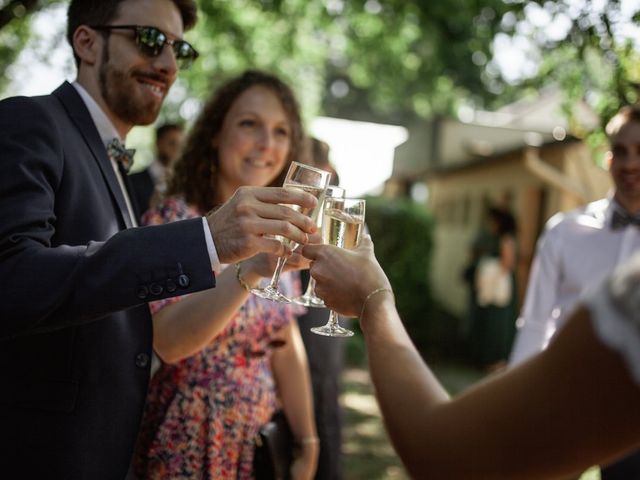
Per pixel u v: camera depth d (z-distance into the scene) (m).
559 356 0.85
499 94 21.45
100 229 1.71
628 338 0.78
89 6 1.91
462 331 11.28
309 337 3.00
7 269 1.41
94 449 1.66
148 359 1.80
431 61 15.09
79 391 1.64
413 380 1.07
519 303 11.06
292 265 1.88
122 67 1.89
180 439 1.99
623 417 0.80
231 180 2.46
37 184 1.51
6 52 5.48
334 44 11.05
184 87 8.12
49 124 1.62
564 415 0.84
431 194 21.20
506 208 9.87
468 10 8.03
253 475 2.09
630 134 3.21
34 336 1.63
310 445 2.41
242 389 2.09
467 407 0.94
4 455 1.60
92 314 1.45
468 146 14.47
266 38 8.86
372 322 1.23
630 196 3.27
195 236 1.50
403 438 1.01
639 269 0.80
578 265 3.37
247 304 2.11
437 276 18.92
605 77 3.67
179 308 1.93
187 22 2.09
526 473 0.88
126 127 2.01
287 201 1.57
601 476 2.95
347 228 1.79
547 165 10.03
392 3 9.06
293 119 2.49
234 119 2.40
